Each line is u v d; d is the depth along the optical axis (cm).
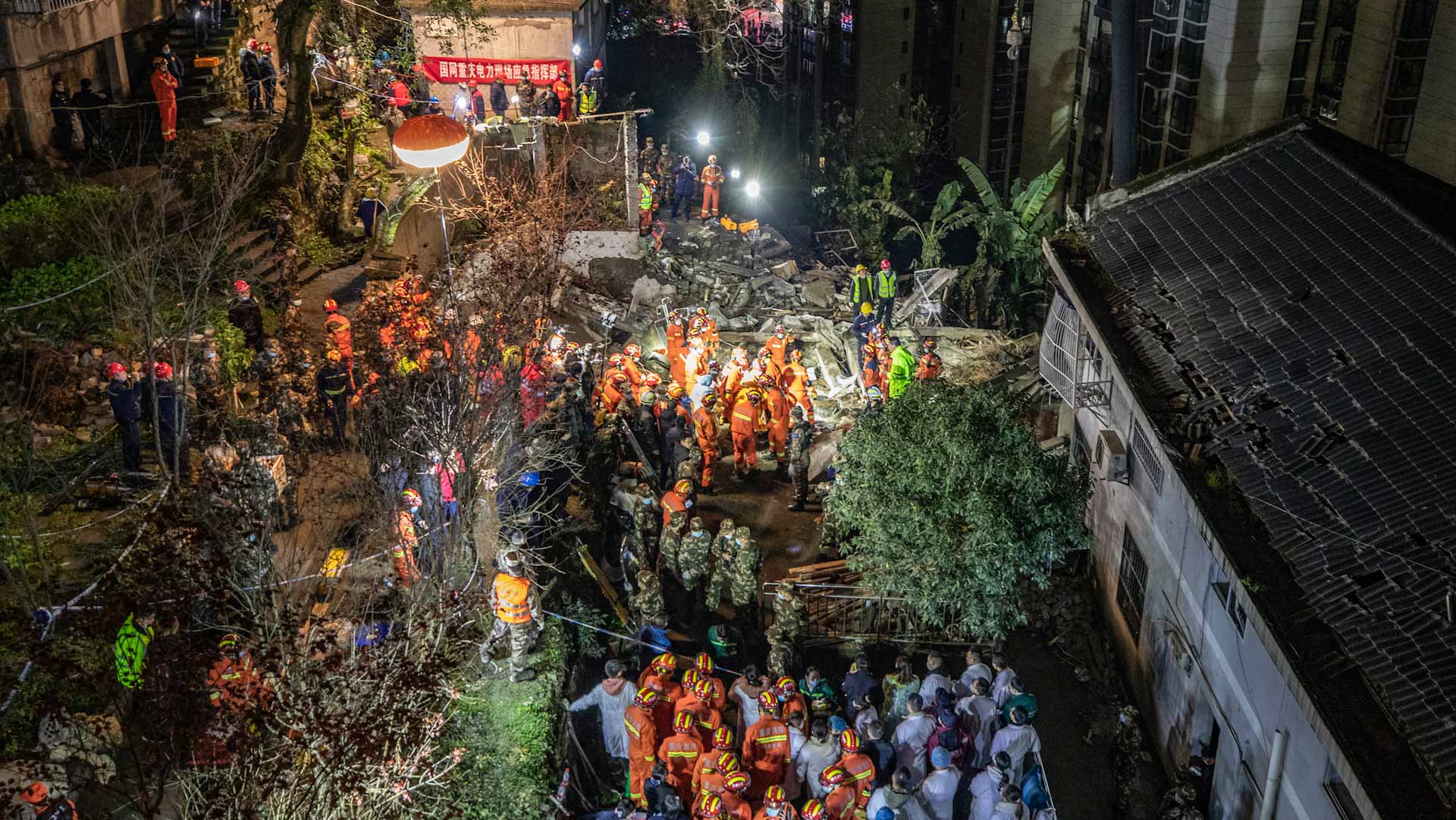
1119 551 1809
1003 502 1625
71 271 2067
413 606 1382
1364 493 1292
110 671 1138
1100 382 1850
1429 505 1243
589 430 2041
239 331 2098
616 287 2906
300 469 1812
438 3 3034
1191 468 1438
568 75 3544
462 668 1476
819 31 6159
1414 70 3350
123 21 3019
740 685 1491
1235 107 3809
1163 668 1609
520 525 1728
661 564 1891
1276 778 1243
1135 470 1720
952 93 5881
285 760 1059
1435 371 1399
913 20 5797
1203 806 1465
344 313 2503
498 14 3462
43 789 1076
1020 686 1505
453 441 1556
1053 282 2064
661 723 1474
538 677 1541
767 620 1830
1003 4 5362
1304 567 1245
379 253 2709
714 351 2478
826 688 1519
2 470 1694
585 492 1994
